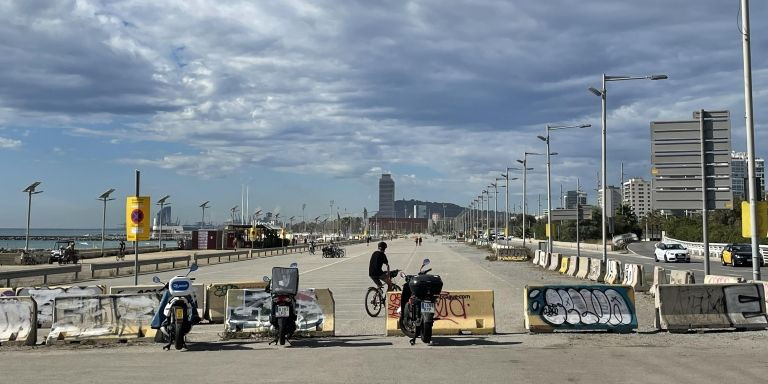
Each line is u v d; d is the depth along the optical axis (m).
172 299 12.54
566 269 38.06
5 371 10.18
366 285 29.56
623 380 9.12
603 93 33.66
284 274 12.98
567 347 12.13
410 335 12.79
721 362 10.48
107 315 13.70
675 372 9.67
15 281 35.34
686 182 23.62
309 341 13.28
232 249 89.75
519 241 132.50
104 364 10.77
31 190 60.50
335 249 69.94
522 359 10.88
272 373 9.82
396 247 111.44
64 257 54.47
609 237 118.81
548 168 52.03
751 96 17.64
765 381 9.02
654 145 24.05
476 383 8.98
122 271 43.50
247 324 13.93
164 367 10.43
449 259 61.62
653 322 15.76
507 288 27.11
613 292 14.18
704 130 21.05
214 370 10.11
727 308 14.12
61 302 13.63
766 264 46.00
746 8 17.67
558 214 51.69
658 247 57.41
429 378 9.34
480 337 13.48
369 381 9.16
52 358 11.49
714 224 81.19
